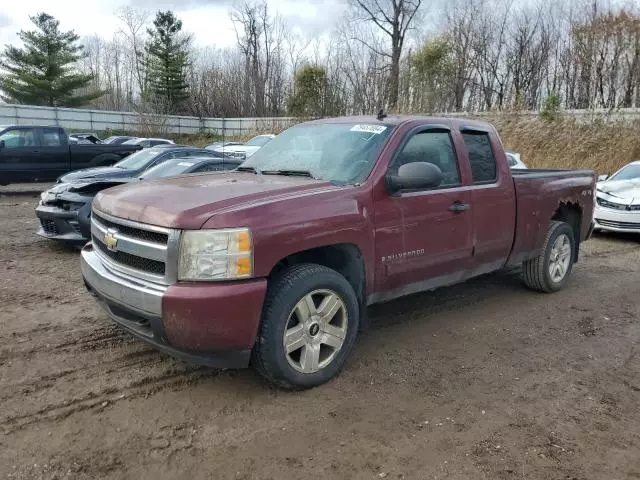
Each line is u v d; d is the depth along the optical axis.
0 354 4.21
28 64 46.69
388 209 4.09
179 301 3.17
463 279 5.01
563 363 4.33
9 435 3.14
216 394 3.67
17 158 13.92
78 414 3.38
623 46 27.67
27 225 9.85
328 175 4.20
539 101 33.72
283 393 3.70
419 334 4.86
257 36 46.25
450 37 36.03
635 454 3.11
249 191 3.68
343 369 4.09
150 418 3.37
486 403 3.65
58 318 5.02
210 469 2.89
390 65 35.78
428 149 4.54
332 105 34.84
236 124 39.03
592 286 6.64
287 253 3.45
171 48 46.34
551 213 5.85
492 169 5.13
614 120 19.66
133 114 39.34
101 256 3.91
